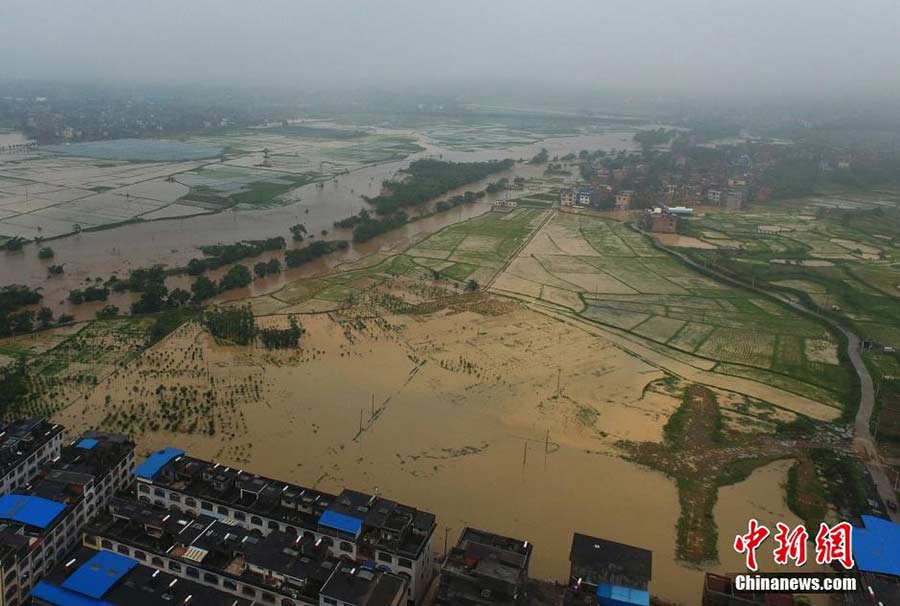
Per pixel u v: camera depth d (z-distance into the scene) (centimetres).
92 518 11262
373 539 10156
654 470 14125
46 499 10619
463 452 14525
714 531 12225
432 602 9419
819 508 12962
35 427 12650
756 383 18750
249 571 9544
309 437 14850
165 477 11450
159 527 10181
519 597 9275
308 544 9969
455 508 12581
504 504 12769
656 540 11919
